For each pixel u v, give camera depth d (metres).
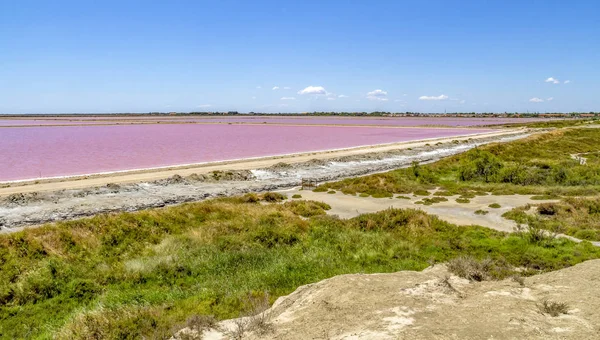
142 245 16.89
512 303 7.19
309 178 40.12
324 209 26.05
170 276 13.44
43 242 15.34
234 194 32.38
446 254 15.88
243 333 7.18
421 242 17.53
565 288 8.03
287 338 6.47
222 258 14.85
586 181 33.78
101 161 50.75
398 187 33.72
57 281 12.58
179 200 29.53
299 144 79.44
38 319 10.60
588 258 14.77
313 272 13.55
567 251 15.55
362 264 14.61
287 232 18.30
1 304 11.27
